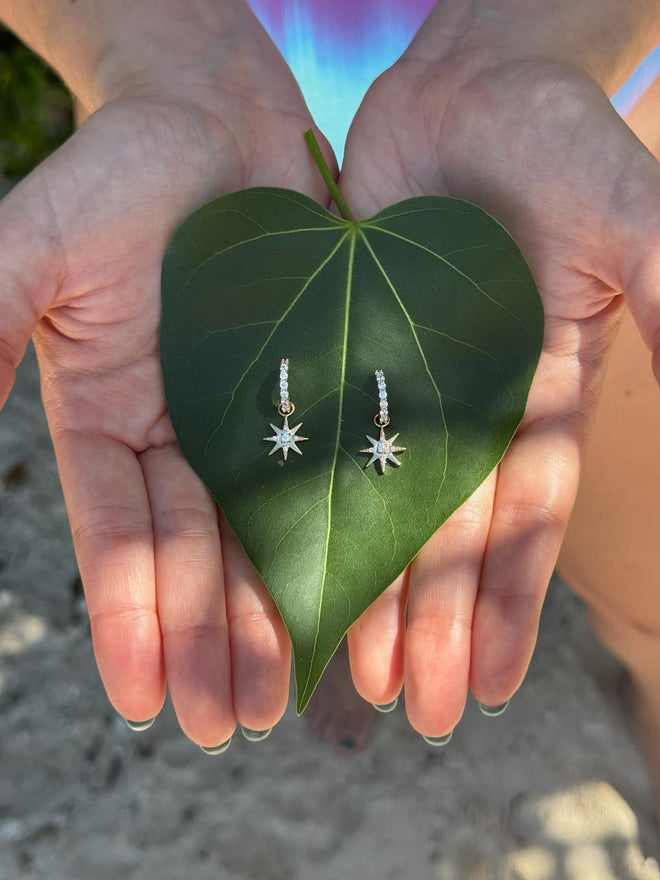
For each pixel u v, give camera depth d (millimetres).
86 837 285
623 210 203
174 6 253
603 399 259
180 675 191
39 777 293
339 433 196
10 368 194
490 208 227
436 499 193
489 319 201
